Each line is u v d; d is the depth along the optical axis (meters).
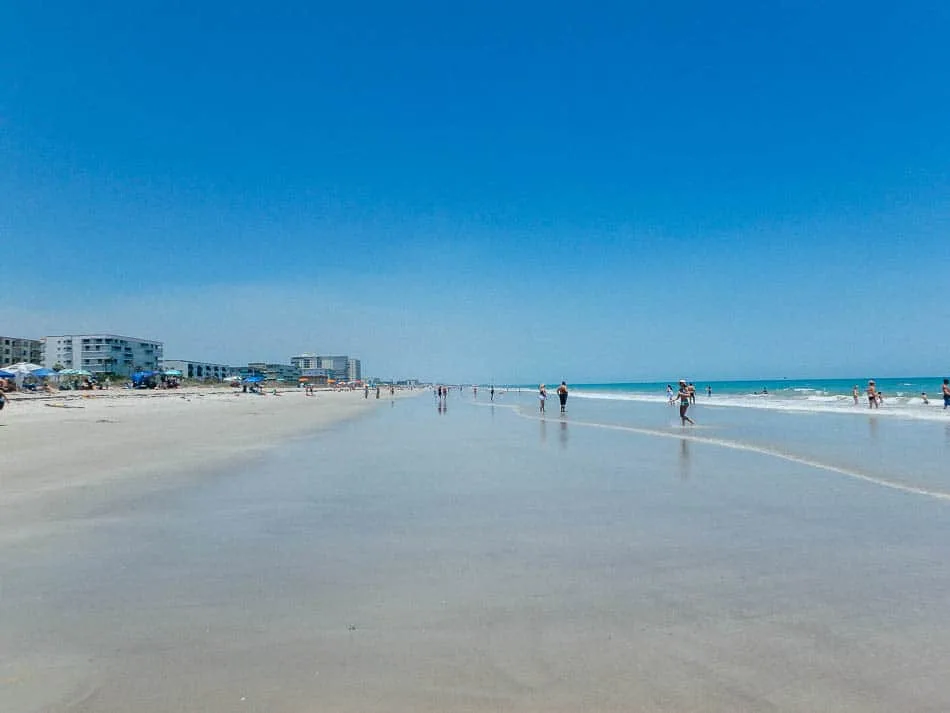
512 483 10.77
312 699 3.41
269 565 5.97
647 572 5.65
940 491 9.59
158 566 5.95
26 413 35.44
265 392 114.31
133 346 164.25
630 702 3.35
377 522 7.78
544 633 4.28
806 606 4.74
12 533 7.27
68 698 3.42
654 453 15.17
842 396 58.22
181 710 3.29
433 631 4.34
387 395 111.31
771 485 10.31
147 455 15.04
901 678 3.58
